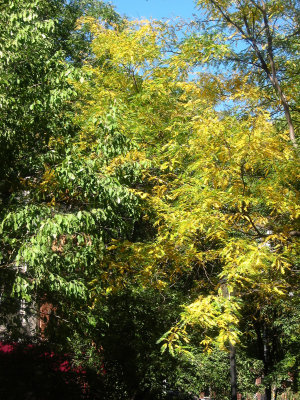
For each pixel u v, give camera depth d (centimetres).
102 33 1162
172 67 980
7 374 754
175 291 1087
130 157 848
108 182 756
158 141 942
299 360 1545
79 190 848
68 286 776
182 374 1175
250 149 550
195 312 562
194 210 627
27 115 842
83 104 1120
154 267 764
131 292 1079
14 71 832
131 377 1075
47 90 844
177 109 989
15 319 941
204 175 617
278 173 629
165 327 1081
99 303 997
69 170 721
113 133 766
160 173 928
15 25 810
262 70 938
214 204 603
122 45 1011
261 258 575
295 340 1603
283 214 686
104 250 806
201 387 1240
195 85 832
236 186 612
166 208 691
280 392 2016
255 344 1870
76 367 964
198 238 725
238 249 621
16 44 791
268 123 589
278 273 739
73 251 826
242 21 922
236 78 827
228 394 1359
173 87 1005
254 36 905
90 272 824
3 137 816
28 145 895
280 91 834
